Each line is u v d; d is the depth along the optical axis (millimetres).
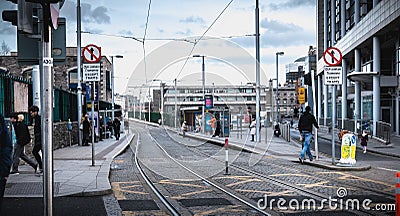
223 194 11094
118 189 11969
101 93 54594
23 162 16703
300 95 21281
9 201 9883
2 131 6754
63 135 27344
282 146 29016
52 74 6344
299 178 13797
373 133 37906
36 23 6473
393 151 26516
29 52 6781
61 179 13070
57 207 9586
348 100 57156
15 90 17578
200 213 8906
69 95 30578
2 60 43188
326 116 64312
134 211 9180
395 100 42281
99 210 9289
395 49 42000
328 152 26062
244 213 8867
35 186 11625
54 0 6148
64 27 6867
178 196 10859
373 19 40250
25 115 18656
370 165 17047
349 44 50031
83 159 19703
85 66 16484
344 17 54281
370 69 47812
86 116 28922
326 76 16547
